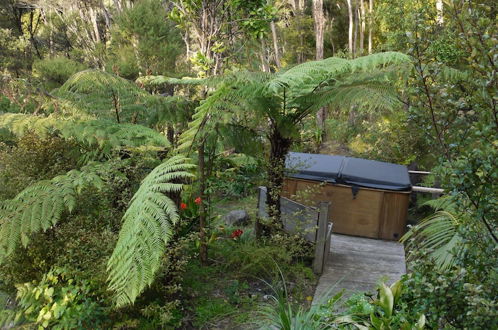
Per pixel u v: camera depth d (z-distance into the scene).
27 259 3.48
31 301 3.04
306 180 6.96
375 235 6.68
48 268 3.44
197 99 4.80
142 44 9.69
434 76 2.36
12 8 20.02
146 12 10.05
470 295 1.95
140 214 2.72
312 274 4.54
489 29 2.04
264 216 5.16
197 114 3.73
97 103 4.28
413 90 2.44
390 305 2.64
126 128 3.83
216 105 3.79
